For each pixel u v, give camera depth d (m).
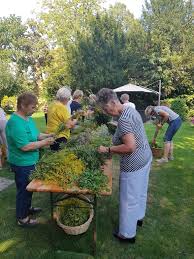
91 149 3.39
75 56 23.53
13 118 3.53
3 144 6.53
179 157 7.51
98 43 23.00
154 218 4.32
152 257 3.41
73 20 31.92
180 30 25.44
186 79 23.22
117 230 3.81
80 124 4.70
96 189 2.90
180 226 4.12
